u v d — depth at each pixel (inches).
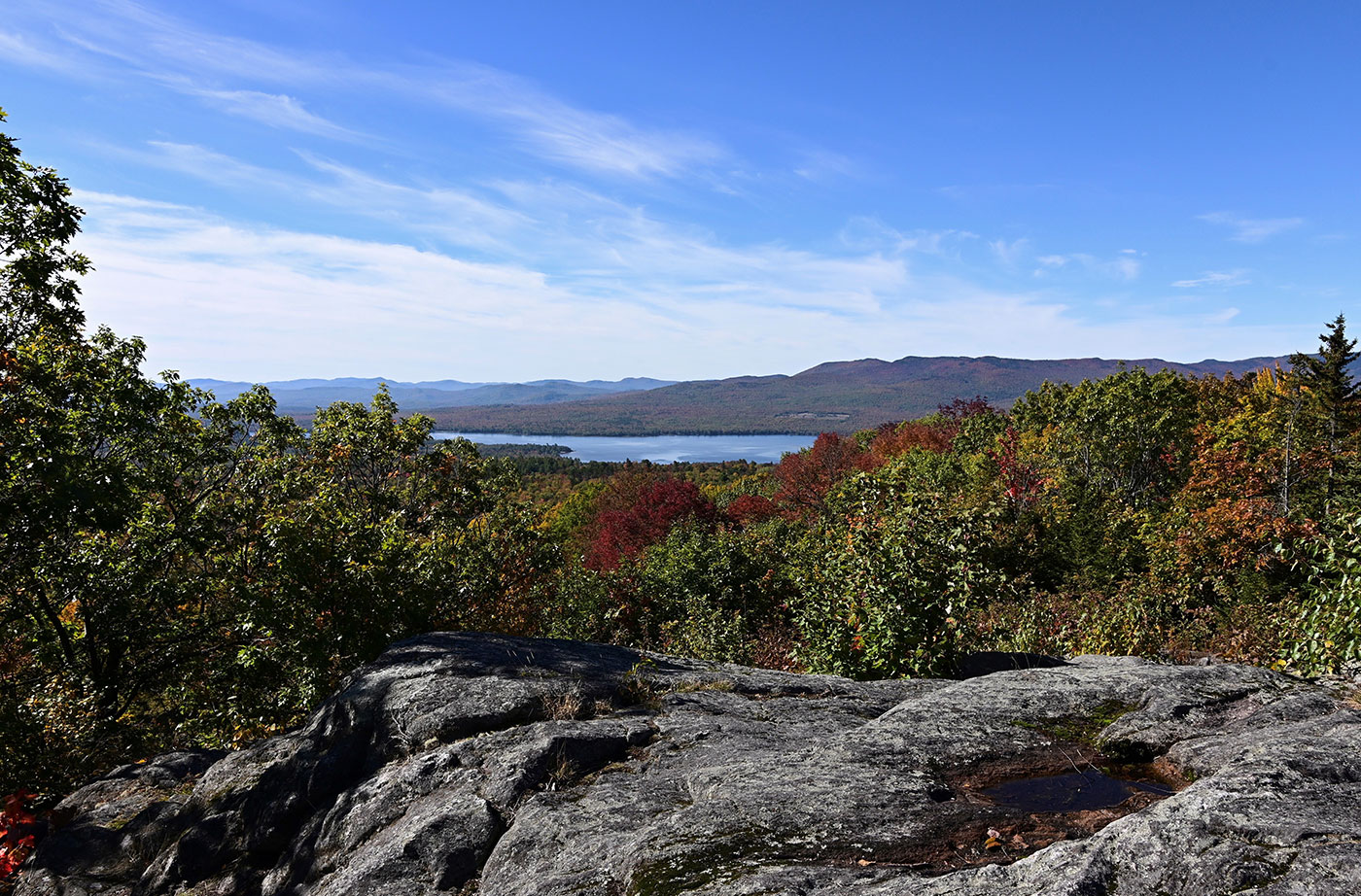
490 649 251.0
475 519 714.2
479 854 145.9
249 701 421.4
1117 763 151.0
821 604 321.4
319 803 193.5
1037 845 109.5
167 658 594.6
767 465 5816.9
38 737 364.8
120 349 590.2
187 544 574.9
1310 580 235.9
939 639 271.3
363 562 372.5
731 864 107.7
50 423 448.8
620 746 179.9
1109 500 1253.1
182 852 192.5
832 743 161.3
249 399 732.0
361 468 861.8
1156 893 84.3
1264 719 154.0
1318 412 1472.7
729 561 925.8
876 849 109.4
